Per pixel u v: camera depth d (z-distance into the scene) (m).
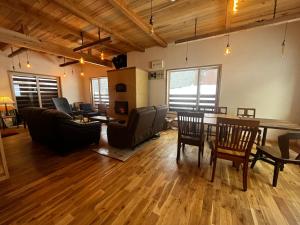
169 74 4.90
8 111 4.89
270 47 3.36
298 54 3.14
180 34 3.96
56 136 2.64
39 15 2.87
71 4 2.48
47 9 2.70
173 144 3.37
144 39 4.29
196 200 1.63
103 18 3.04
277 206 1.54
